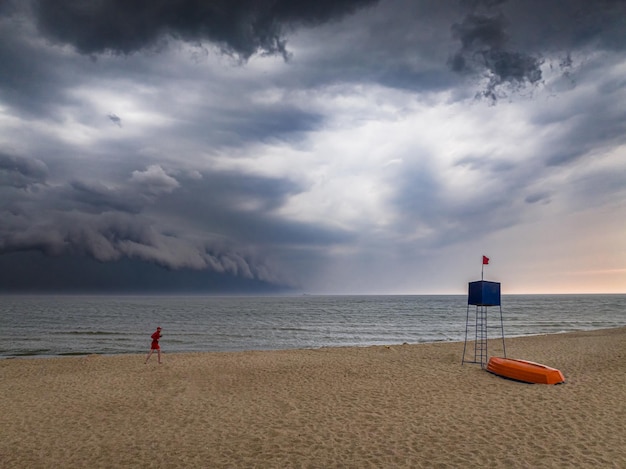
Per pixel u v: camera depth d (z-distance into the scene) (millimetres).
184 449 8359
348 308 114312
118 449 8422
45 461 7859
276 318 68625
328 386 13781
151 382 14852
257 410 11094
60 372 17188
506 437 8531
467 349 22750
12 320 58469
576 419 9516
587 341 24953
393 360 18828
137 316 71312
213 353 22594
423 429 9188
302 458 7754
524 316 70812
